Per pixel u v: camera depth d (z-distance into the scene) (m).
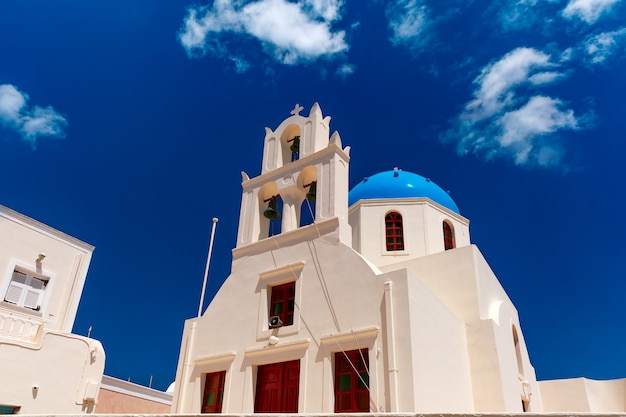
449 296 17.41
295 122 19.94
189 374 17.02
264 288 16.75
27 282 19.02
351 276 14.78
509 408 15.24
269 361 15.18
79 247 21.33
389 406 12.20
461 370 15.24
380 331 13.35
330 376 13.60
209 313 17.92
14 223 18.88
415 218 23.47
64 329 19.77
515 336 19.89
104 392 23.08
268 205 19.31
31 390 15.41
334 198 16.62
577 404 21.73
